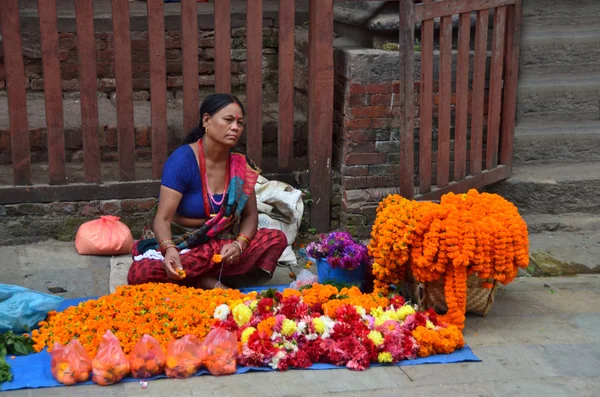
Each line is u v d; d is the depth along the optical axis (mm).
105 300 4172
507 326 4438
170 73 6734
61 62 6492
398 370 3891
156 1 5168
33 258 5156
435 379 3807
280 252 4820
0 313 3986
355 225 5730
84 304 4156
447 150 5465
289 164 5680
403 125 5020
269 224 5312
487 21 5441
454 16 5785
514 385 3773
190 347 3756
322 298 4293
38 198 5328
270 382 3727
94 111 5254
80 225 5426
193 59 5316
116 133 5809
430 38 5086
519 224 4312
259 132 5539
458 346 4102
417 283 4480
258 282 4887
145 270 4504
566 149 6309
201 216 4688
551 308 4688
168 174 4586
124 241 5238
